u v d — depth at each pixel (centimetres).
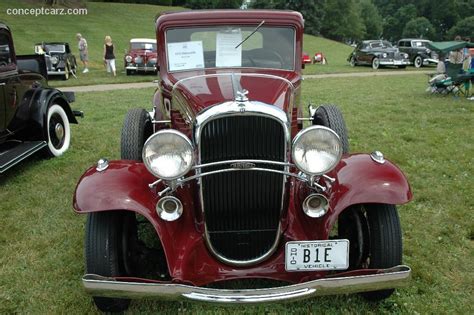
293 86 341
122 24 4025
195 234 289
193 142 270
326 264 272
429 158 601
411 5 8550
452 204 448
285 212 283
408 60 2477
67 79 1770
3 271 347
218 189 271
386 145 664
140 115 473
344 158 303
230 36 399
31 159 628
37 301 307
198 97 303
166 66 404
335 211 273
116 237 279
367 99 1146
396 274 249
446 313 286
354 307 292
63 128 670
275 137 263
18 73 593
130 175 286
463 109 966
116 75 1955
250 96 291
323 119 447
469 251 362
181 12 405
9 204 472
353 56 2661
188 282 263
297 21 398
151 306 299
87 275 250
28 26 3384
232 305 242
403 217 421
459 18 7875
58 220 434
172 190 271
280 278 283
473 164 568
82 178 285
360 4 8419
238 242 285
